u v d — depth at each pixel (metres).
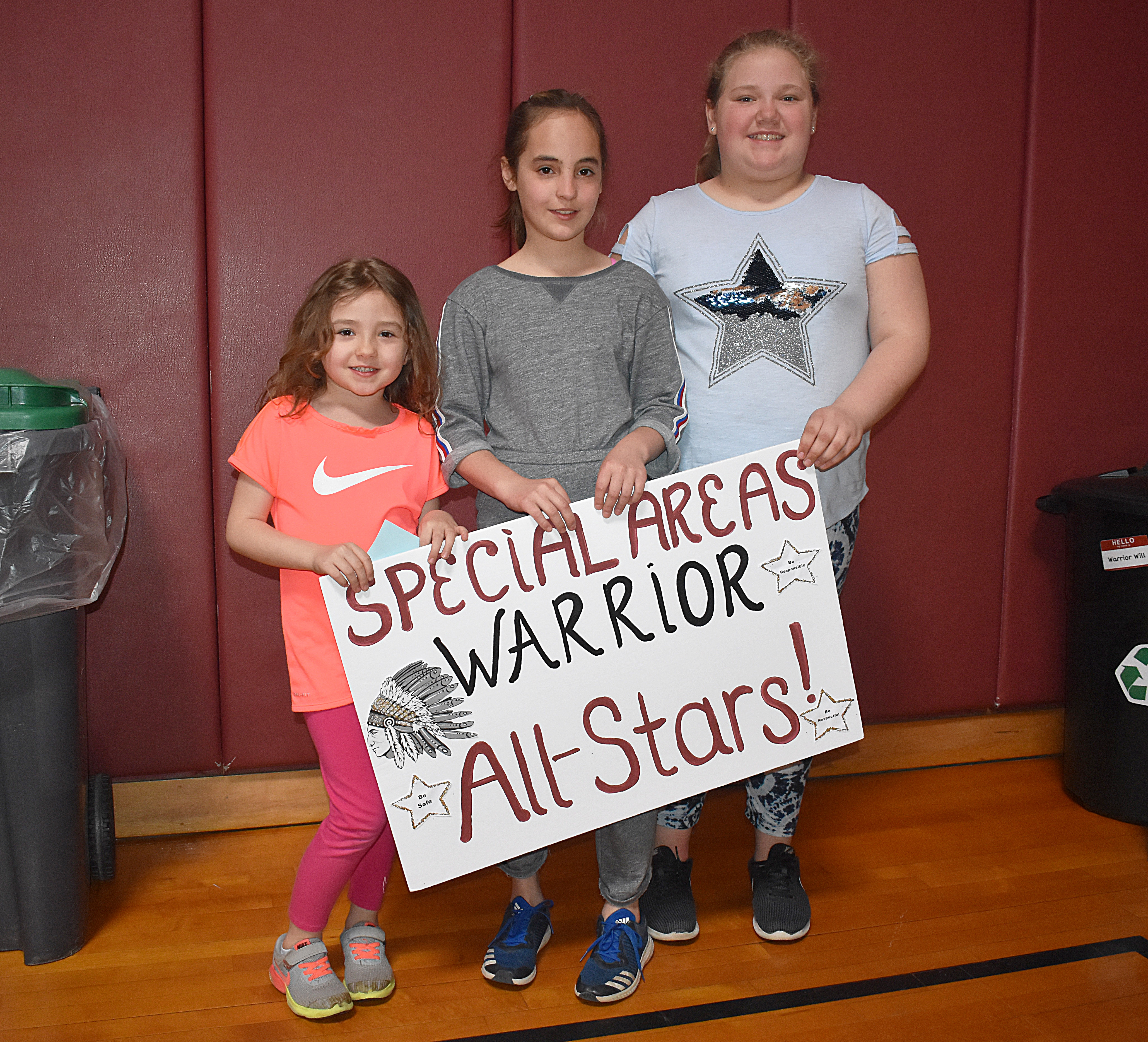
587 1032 1.46
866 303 1.67
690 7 2.12
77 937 1.65
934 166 2.28
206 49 1.93
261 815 2.13
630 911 1.62
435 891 1.91
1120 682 2.12
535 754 1.50
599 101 2.10
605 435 1.50
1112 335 2.46
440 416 1.53
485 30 2.03
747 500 1.54
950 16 2.24
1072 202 2.38
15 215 1.89
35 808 1.59
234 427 2.04
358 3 1.97
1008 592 2.49
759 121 1.56
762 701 1.56
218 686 2.11
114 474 1.81
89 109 1.89
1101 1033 1.47
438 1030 1.47
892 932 1.73
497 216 2.09
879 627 2.42
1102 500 2.11
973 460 2.42
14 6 1.84
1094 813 2.21
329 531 1.48
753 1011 1.51
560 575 1.50
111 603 2.04
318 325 1.44
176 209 1.96
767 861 1.79
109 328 1.96
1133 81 2.37
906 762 2.46
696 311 1.64
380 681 1.45
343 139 2.01
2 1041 1.43
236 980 1.59
